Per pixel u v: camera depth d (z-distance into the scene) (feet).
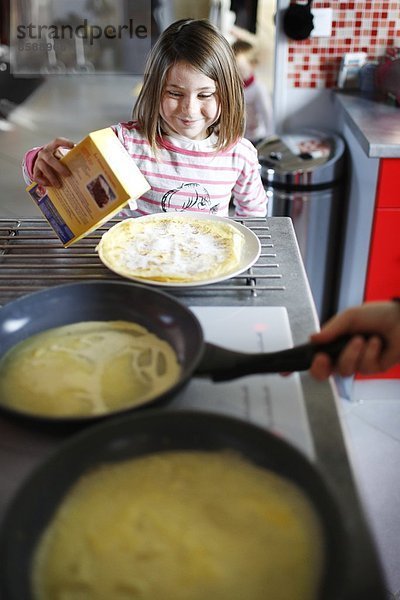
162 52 4.49
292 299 2.96
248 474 1.81
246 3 8.74
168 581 1.55
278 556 1.59
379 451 5.84
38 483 1.71
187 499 1.74
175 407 2.25
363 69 6.65
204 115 4.61
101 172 2.89
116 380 2.29
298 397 2.30
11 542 1.57
